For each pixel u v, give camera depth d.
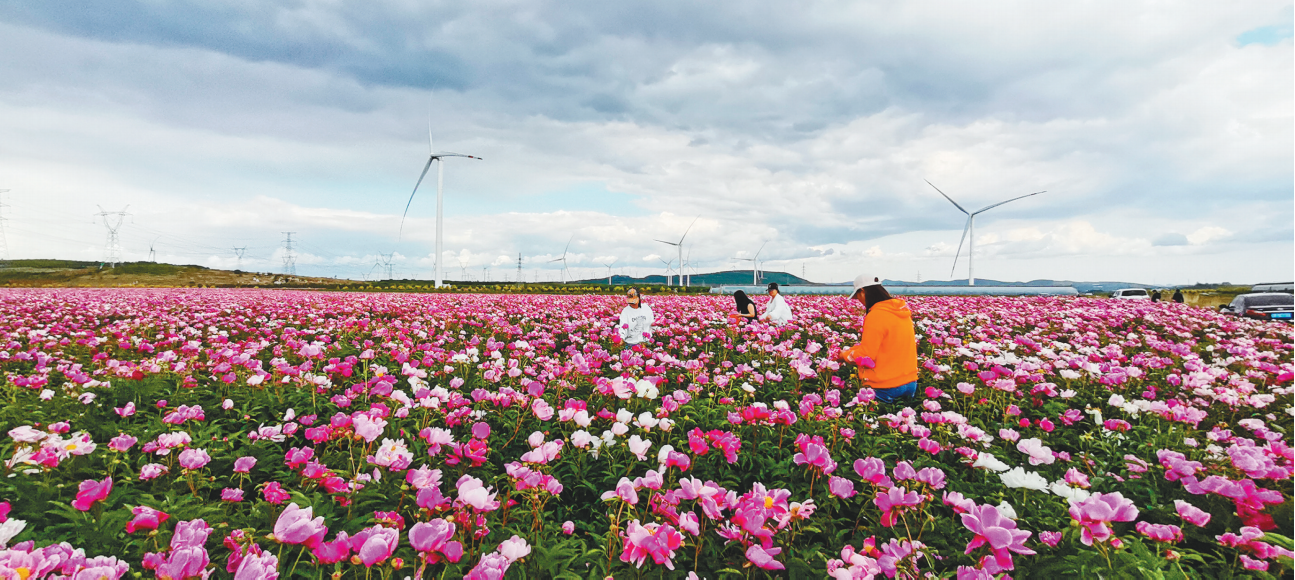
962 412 5.38
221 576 2.30
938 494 3.33
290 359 7.40
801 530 2.81
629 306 9.18
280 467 3.70
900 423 4.34
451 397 4.57
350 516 2.90
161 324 11.33
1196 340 9.92
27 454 3.02
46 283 84.69
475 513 2.51
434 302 20.81
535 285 53.66
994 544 2.19
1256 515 2.78
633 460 3.77
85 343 7.52
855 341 9.64
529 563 2.55
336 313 15.59
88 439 3.42
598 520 3.18
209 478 3.40
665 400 4.37
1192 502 3.24
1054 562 2.48
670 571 2.54
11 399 4.71
